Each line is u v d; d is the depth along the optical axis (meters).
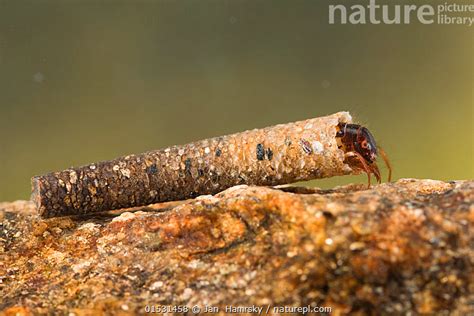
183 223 0.11
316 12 0.26
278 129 0.11
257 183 0.11
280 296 0.11
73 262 0.11
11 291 0.11
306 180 0.11
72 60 0.24
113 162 0.11
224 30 0.26
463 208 0.11
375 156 0.11
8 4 0.23
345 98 0.23
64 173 0.11
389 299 0.11
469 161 0.19
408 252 0.11
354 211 0.11
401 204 0.11
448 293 0.10
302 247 0.11
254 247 0.11
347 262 0.11
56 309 0.11
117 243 0.11
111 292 0.11
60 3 0.24
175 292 0.11
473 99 0.21
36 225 0.11
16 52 0.23
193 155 0.11
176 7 0.26
